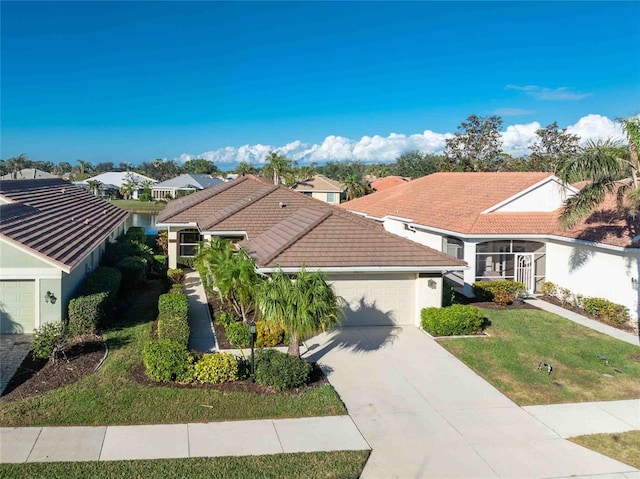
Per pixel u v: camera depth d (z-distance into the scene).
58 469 8.74
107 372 12.84
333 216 19.75
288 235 19.28
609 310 19.52
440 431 10.89
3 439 9.68
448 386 13.30
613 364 15.12
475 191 27.88
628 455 10.11
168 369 12.30
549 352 16.00
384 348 16.02
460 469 9.43
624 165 16.83
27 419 10.42
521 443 10.49
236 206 27.02
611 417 11.77
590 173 16.91
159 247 33.41
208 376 12.41
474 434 10.81
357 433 10.66
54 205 25.66
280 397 11.99
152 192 92.50
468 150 58.22
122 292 22.36
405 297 18.47
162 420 10.69
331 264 17.03
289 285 13.35
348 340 16.69
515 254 23.95
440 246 26.34
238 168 88.62
